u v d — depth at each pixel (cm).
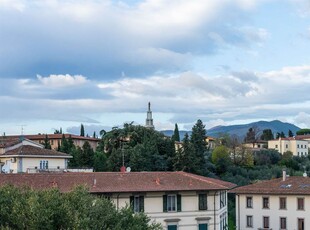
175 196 6009
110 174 6062
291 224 8050
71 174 5962
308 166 14625
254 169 13575
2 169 8181
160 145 11675
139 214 3922
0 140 9888
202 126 11656
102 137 13125
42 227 3397
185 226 6034
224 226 6856
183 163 10906
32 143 9494
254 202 8406
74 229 3338
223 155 12975
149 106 18938
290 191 8031
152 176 6194
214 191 6200
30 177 5734
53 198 3575
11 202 3719
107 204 3772
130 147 11450
